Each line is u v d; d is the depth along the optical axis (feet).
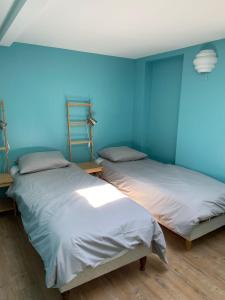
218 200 7.88
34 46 10.28
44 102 11.01
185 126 11.06
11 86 10.09
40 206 6.73
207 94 9.88
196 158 10.76
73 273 5.07
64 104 11.58
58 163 10.12
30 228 6.50
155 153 13.71
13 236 8.41
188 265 7.04
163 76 12.55
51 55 10.76
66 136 11.94
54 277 4.97
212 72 9.56
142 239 6.06
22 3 5.47
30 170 9.39
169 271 6.78
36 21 7.40
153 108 13.43
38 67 10.55
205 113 10.09
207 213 7.38
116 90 13.14
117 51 11.46
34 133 11.02
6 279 6.38
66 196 7.23
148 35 8.76
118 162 11.96
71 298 5.77
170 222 7.89
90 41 9.71
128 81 13.48
